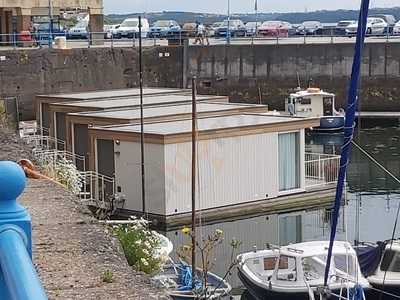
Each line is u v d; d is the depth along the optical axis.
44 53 52.78
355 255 19.14
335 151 44.66
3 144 14.20
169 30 66.38
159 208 27.80
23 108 52.34
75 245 6.63
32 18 62.78
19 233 2.58
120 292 5.41
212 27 73.25
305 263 19.28
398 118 56.88
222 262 23.19
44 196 8.77
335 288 18.30
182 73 57.38
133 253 9.20
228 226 28.77
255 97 58.41
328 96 52.72
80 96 40.78
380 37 63.72
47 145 34.34
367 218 29.75
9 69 51.91
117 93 42.75
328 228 28.41
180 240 26.38
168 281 15.14
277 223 29.27
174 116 31.89
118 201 27.95
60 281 5.62
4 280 2.48
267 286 19.50
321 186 31.78
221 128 28.92
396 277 19.62
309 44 58.19
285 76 58.28
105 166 29.44
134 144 28.36
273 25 75.56
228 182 29.20
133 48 55.72
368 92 59.00
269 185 30.38
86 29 66.00
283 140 31.00
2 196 2.61
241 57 58.09
